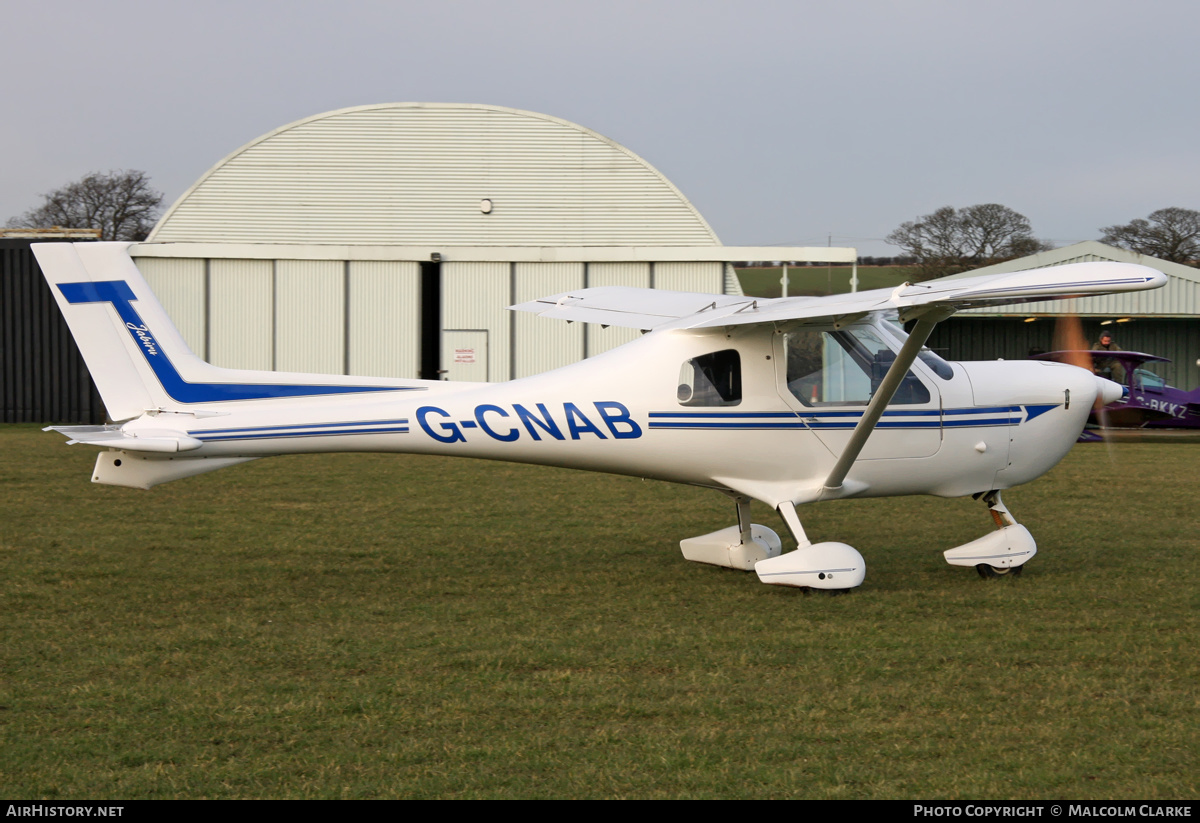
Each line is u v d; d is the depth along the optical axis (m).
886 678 7.48
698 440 10.47
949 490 11.06
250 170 40.59
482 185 40.78
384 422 10.50
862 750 6.16
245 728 6.56
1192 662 7.76
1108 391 11.44
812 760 6.02
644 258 35.16
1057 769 5.87
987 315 41.53
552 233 40.72
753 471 10.61
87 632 8.84
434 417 10.50
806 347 10.53
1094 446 27.19
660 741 6.31
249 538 13.53
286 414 10.52
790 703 6.96
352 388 10.67
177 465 10.55
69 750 6.21
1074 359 14.72
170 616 9.43
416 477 20.34
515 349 35.59
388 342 35.62
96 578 11.06
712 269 35.09
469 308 35.59
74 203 86.88
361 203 40.78
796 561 10.17
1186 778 5.74
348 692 7.21
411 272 35.50
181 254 35.06
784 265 34.88
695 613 9.47
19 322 35.97
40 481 19.12
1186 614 9.21
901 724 6.56
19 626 9.05
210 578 11.09
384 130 40.62
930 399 10.72
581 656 8.05
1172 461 22.97
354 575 11.30
